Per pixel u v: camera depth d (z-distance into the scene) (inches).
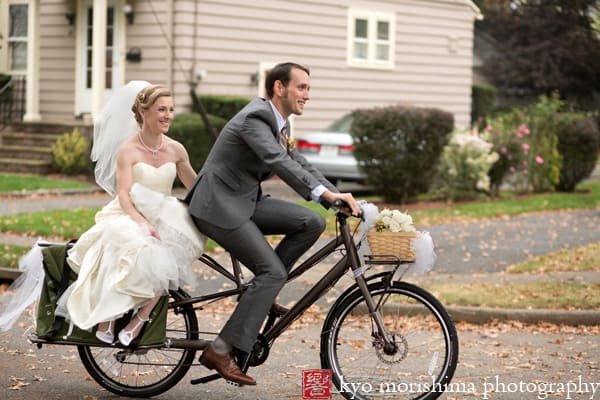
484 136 2105.1
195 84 2193.7
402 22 2664.9
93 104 2190.0
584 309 946.7
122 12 2252.7
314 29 2438.5
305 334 866.8
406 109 1801.2
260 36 2316.7
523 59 4387.3
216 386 682.2
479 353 802.2
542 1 4495.6
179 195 1881.2
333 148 1939.0
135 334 612.7
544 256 1311.5
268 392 665.6
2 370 709.3
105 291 604.7
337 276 623.8
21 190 1850.4
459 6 2815.0
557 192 2297.0
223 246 615.8
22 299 646.5
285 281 610.2
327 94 2482.8
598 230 1609.3
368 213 610.2
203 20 2204.7
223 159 610.9
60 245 636.7
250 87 2305.6
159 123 626.8
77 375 701.9
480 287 1046.4
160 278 597.0
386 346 615.8
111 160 673.0
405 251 604.7
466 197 2022.6
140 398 647.1
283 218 619.8
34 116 2348.7
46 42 2425.0
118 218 617.9
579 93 4485.7
